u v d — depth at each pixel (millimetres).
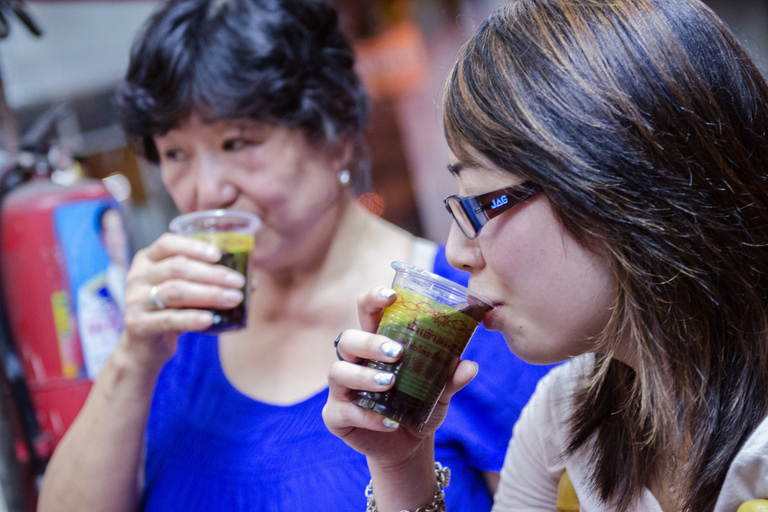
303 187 1571
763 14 4094
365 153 1814
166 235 1471
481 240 981
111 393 1570
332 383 1044
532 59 930
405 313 1014
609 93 895
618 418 1132
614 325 957
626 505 1094
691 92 915
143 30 1579
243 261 1457
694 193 916
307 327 1668
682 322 947
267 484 1498
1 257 1807
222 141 1532
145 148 1734
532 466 1341
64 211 1823
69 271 1827
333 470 1473
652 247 903
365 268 1676
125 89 1594
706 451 973
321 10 1634
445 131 1010
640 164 893
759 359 967
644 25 924
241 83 1441
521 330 1004
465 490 1465
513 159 910
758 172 985
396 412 1005
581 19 938
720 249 937
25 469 1762
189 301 1437
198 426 1655
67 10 2592
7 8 1870
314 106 1525
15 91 2574
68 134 2707
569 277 944
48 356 1839
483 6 3795
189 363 1777
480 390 1507
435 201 4238
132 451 1589
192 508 1562
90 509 1556
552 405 1312
